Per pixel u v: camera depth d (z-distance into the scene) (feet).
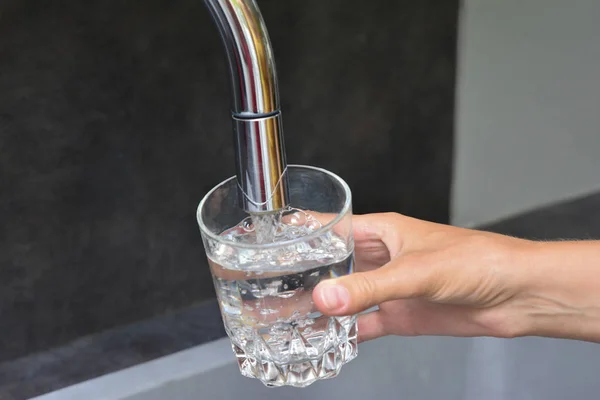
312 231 1.48
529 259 1.67
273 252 1.35
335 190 1.47
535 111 2.64
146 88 2.00
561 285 1.69
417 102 2.43
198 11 1.97
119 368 2.30
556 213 2.86
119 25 1.89
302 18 2.10
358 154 2.42
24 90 1.86
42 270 2.13
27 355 2.24
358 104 2.33
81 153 2.01
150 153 2.10
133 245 2.22
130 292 2.30
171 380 2.25
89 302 2.25
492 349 2.42
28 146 1.93
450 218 2.75
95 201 2.10
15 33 1.78
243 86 1.12
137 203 2.16
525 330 1.80
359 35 2.22
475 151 2.64
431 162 2.59
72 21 1.83
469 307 1.83
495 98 2.56
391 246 1.82
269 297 1.39
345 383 2.33
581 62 2.60
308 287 1.40
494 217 2.82
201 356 2.32
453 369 2.44
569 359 2.39
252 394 2.33
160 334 2.38
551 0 2.44
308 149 2.32
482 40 2.42
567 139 2.75
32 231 2.06
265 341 1.45
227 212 1.51
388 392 2.39
